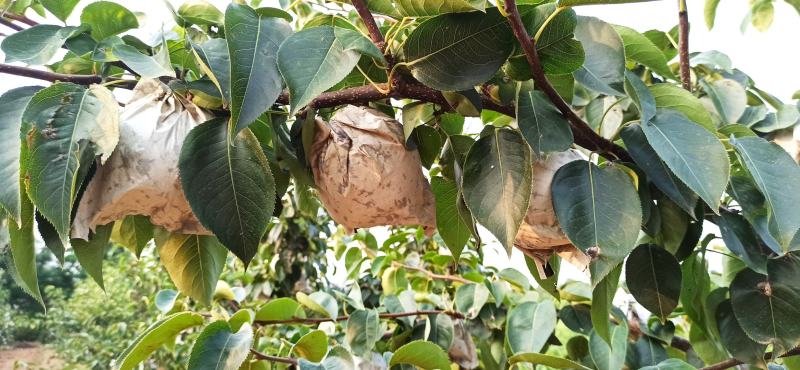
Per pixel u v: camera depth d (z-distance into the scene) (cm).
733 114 56
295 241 145
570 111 34
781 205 33
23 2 42
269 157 38
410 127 35
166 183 31
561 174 35
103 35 39
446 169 40
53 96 29
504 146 34
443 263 87
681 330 87
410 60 32
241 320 44
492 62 31
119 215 31
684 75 50
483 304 70
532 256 39
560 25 31
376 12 34
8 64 33
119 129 30
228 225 30
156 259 207
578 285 65
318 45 29
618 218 33
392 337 72
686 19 50
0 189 28
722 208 44
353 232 38
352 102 36
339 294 73
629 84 35
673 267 42
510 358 47
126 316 273
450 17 31
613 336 55
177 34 42
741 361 45
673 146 33
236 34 29
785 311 41
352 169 34
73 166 28
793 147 58
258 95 28
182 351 163
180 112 32
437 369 50
